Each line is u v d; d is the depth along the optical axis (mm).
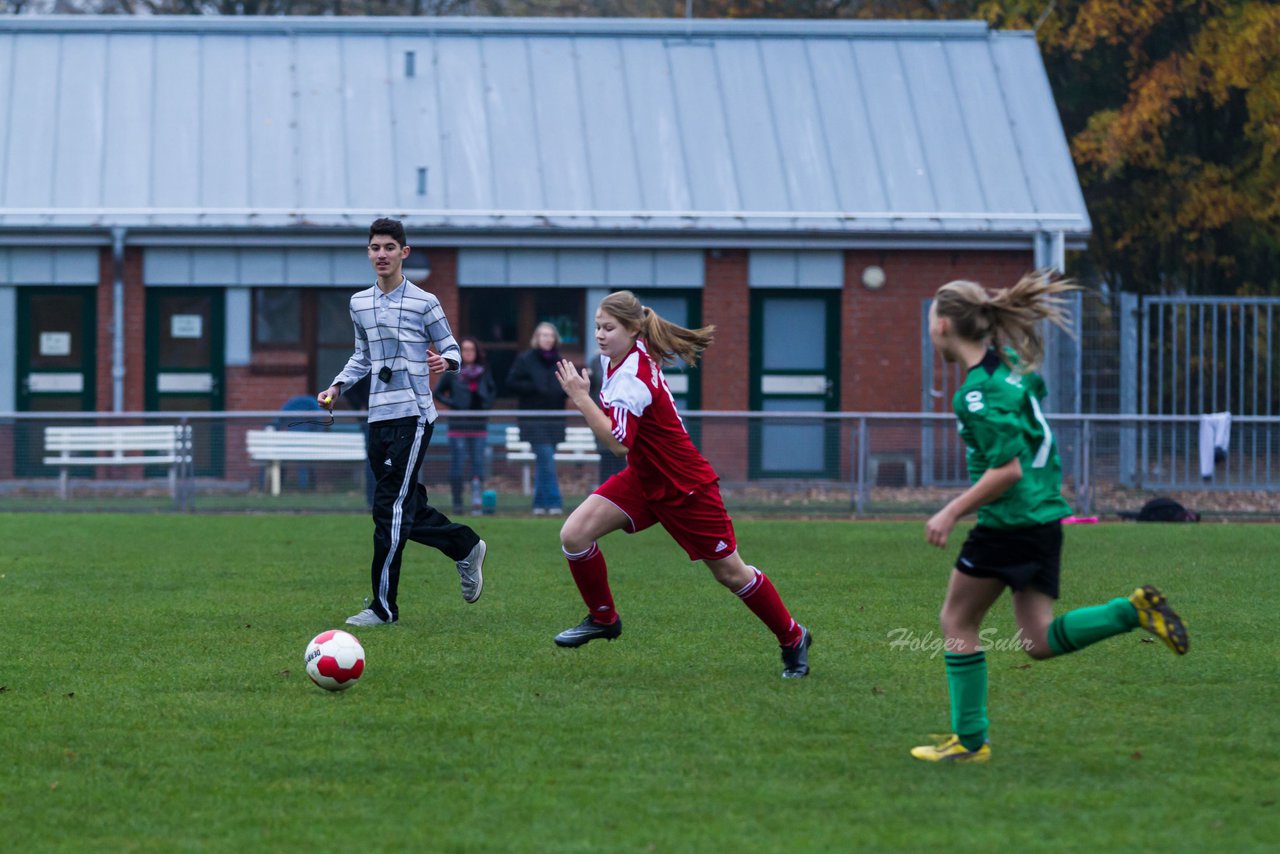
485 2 114625
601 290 66875
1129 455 52344
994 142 70438
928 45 74750
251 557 38250
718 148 69438
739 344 67062
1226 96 82750
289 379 66562
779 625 22203
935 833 14711
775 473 52031
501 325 67188
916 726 19234
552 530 45406
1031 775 16875
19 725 19281
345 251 66375
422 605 29734
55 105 69188
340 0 110250
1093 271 94875
